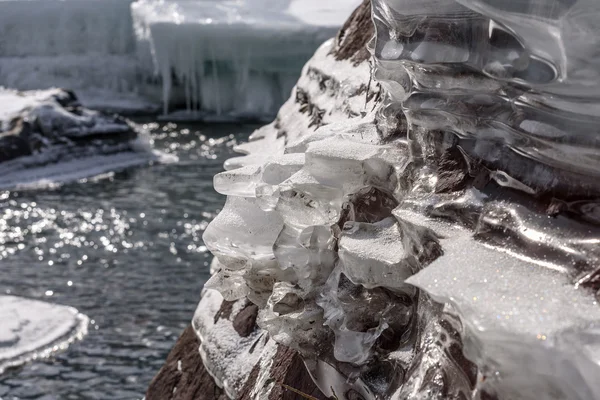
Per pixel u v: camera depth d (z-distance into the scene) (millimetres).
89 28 25578
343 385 1598
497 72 1239
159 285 8984
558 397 954
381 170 1624
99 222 11445
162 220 11508
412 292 1483
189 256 9984
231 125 20359
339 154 1599
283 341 1708
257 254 1801
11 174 13875
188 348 2871
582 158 1183
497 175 1314
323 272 1698
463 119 1388
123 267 9602
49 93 16625
